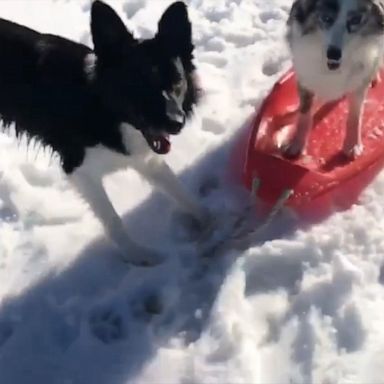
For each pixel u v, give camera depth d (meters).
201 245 2.37
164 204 2.51
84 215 2.50
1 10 3.23
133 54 2.10
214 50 3.00
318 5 2.26
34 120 2.31
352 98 2.44
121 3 3.23
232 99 2.80
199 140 2.67
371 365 2.03
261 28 3.06
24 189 2.56
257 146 2.48
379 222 2.36
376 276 2.23
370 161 2.49
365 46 2.30
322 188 2.39
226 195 2.50
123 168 2.34
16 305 2.28
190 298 2.25
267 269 2.28
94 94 2.15
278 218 2.39
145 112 2.10
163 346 2.15
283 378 2.04
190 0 3.22
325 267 2.25
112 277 2.34
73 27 3.14
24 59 2.25
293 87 2.69
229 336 2.11
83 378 2.11
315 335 2.10
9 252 2.41
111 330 2.22
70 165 2.29
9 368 2.15
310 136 2.58
